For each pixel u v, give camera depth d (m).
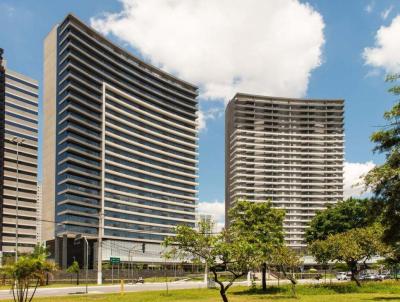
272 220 47.47
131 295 45.84
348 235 47.22
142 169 154.25
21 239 149.12
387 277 81.56
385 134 30.58
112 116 143.25
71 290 56.59
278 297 39.69
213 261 24.45
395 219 30.69
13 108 153.50
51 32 140.38
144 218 150.75
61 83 133.00
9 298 42.22
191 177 174.25
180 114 179.50
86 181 131.50
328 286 47.91
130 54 161.62
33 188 155.25
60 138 129.88
